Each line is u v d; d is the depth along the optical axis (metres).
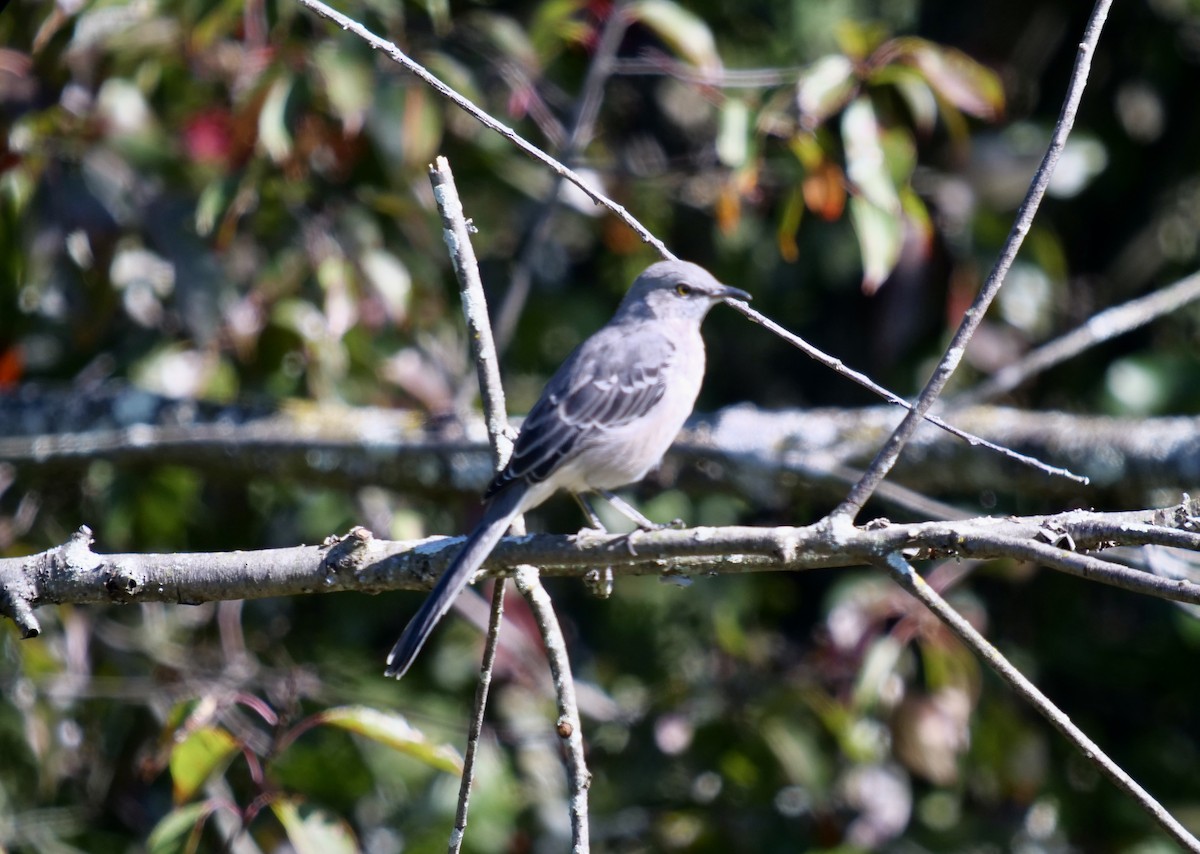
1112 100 13.84
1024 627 12.72
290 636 13.03
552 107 13.37
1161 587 5.32
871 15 14.33
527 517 13.17
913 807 11.92
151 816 11.80
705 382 14.38
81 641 11.08
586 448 8.14
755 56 13.89
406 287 11.19
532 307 13.48
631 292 9.07
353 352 11.66
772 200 13.10
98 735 11.80
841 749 11.07
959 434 6.09
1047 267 11.68
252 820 8.68
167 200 10.91
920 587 5.74
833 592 12.00
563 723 6.69
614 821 12.03
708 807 11.72
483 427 11.19
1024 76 14.12
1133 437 10.41
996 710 11.04
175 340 12.09
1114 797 11.92
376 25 10.57
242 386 12.16
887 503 10.51
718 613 11.98
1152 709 12.70
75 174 10.86
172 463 11.21
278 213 11.00
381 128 10.42
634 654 13.64
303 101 10.23
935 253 12.09
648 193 12.87
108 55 11.26
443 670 12.65
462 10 12.38
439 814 10.98
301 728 8.10
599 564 6.29
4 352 11.05
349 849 7.78
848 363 14.14
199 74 11.87
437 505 12.22
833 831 10.98
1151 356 11.90
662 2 10.93
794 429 11.18
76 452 11.06
